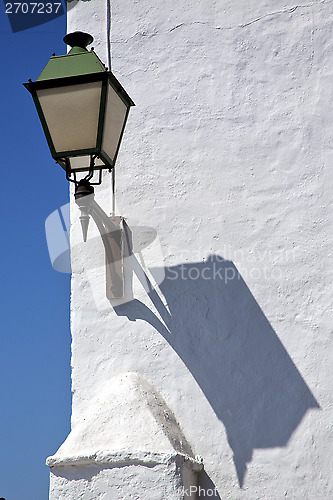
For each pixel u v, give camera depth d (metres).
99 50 4.75
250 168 4.41
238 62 4.57
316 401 3.99
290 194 4.32
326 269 4.17
